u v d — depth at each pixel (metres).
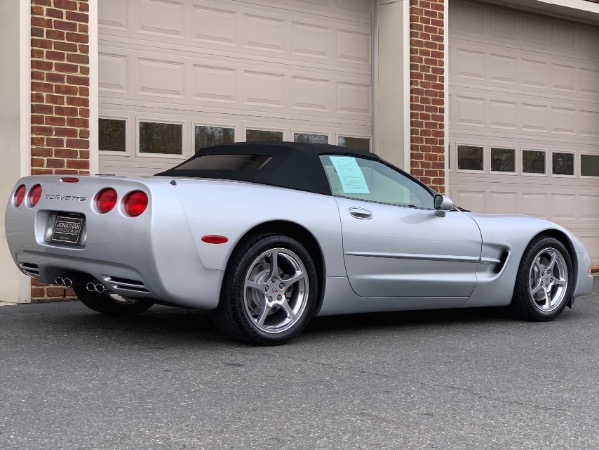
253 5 8.58
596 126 11.92
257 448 3.03
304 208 5.17
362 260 5.42
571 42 11.62
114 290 4.89
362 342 5.29
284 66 8.84
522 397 3.89
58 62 6.91
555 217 11.45
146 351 4.80
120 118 7.66
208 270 4.71
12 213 5.34
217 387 3.96
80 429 3.22
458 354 4.95
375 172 5.78
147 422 3.34
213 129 8.30
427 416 3.52
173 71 8.00
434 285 5.80
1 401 3.61
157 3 7.89
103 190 4.79
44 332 5.37
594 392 4.01
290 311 5.11
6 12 6.82
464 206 10.45
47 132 6.85
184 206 4.65
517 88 10.98
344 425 3.36
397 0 9.40
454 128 10.33
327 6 9.20
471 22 10.52
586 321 6.43
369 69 9.56
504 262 6.21
